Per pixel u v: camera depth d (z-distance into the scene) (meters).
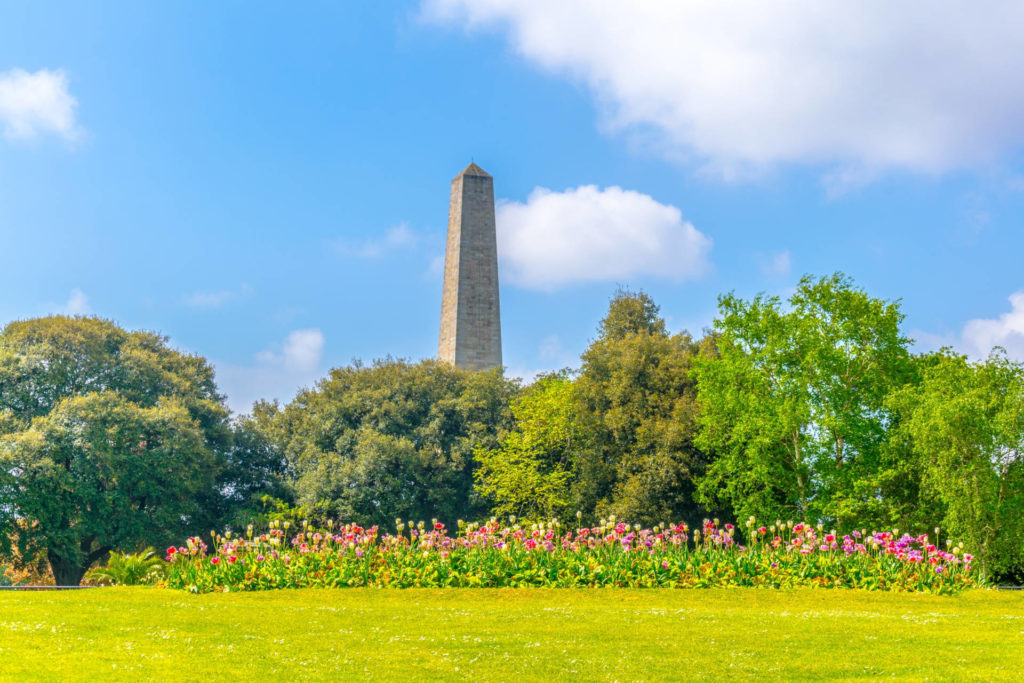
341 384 60.41
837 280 38.06
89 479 45.03
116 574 26.62
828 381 36.78
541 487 46.47
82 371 50.56
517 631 15.08
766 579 21.70
